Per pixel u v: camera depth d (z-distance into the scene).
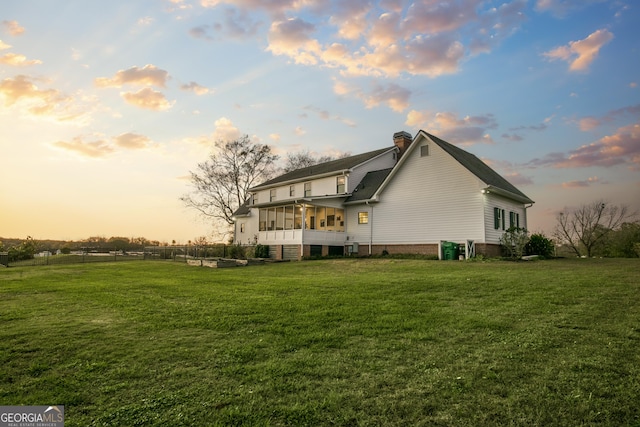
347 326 5.61
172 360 4.21
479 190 18.55
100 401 3.20
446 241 18.98
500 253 19.83
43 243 42.25
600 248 30.17
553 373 3.60
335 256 23.02
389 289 9.16
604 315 5.81
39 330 5.54
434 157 20.42
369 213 23.50
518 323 5.54
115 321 6.17
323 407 3.01
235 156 41.50
